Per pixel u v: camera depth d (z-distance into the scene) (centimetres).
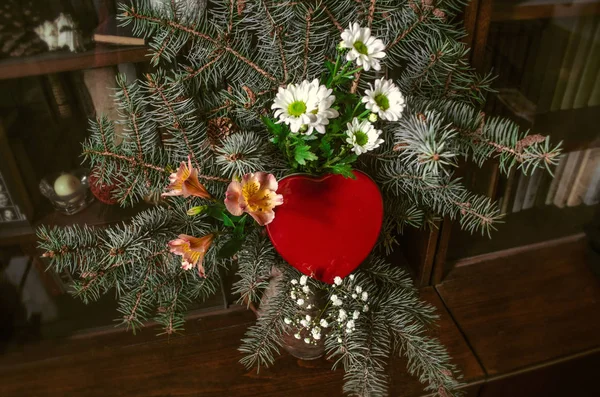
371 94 57
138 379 86
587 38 84
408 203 74
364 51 56
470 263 104
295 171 64
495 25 78
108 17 67
